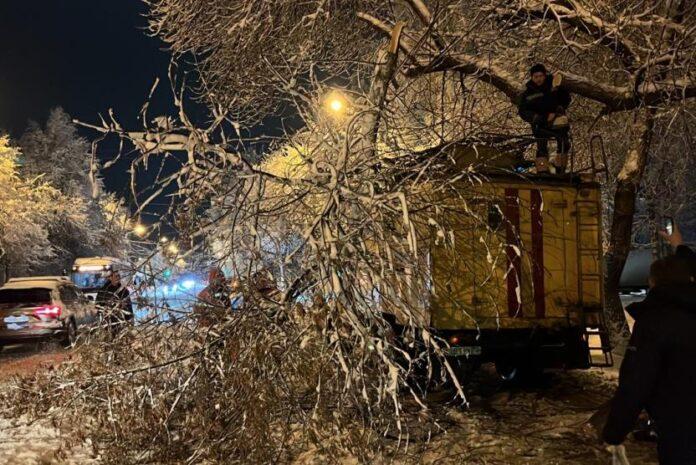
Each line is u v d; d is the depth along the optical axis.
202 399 6.17
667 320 3.15
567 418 7.09
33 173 57.25
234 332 6.08
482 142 8.43
